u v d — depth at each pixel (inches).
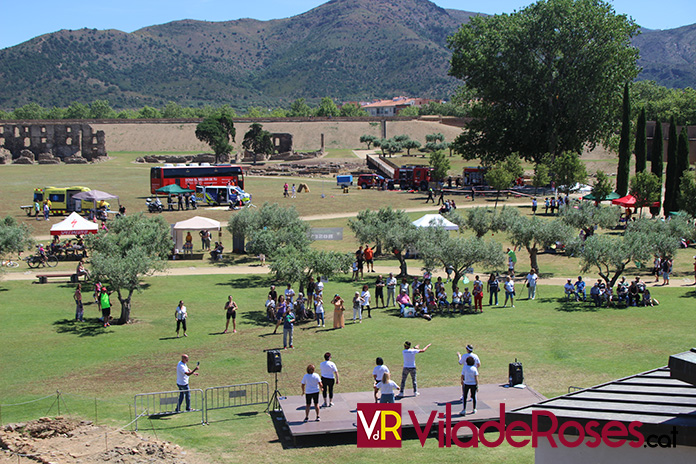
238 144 6948.8
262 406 839.7
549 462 482.6
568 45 3385.8
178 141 7057.1
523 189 3437.5
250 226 1978.3
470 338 1139.9
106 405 850.1
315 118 7608.3
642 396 491.8
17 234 1740.9
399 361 1008.2
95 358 1066.1
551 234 1692.9
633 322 1216.8
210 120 5305.1
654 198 2420.0
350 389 875.4
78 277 1688.0
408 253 2025.1
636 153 2965.1
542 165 3248.0
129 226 1873.8
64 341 1165.1
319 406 779.4
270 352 823.7
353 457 663.1
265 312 1378.0
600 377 897.5
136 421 784.9
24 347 1126.4
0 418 800.3
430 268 1450.5
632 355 1002.1
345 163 5251.0
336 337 1171.3
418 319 1299.2
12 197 3085.6
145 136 7086.6
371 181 3794.3
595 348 1048.8
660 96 7431.1
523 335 1147.9
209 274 1791.3
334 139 7258.9
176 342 1159.0
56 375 983.0
